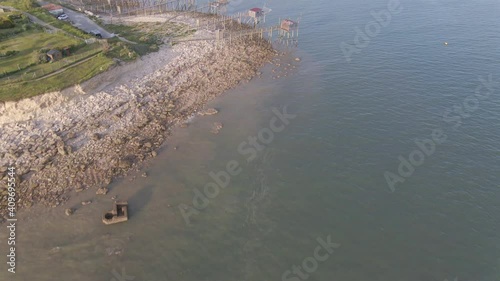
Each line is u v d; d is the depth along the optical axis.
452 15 95.19
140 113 57.16
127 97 60.12
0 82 55.59
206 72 69.50
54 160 47.41
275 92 65.19
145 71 67.00
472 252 37.31
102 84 60.72
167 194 44.19
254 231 39.97
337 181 46.19
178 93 62.97
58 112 54.84
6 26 69.50
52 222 39.91
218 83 66.94
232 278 35.28
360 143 52.28
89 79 59.56
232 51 77.19
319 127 55.84
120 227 39.88
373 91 64.06
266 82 68.50
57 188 43.75
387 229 39.91
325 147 51.81
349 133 54.31
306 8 104.50
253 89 66.12
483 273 35.31
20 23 72.06
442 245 38.06
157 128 54.62
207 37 81.44
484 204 42.47
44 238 38.28
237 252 37.75
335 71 71.44
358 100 61.84
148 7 105.12
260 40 84.25
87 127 53.25
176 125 56.09
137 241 38.56
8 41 66.00
